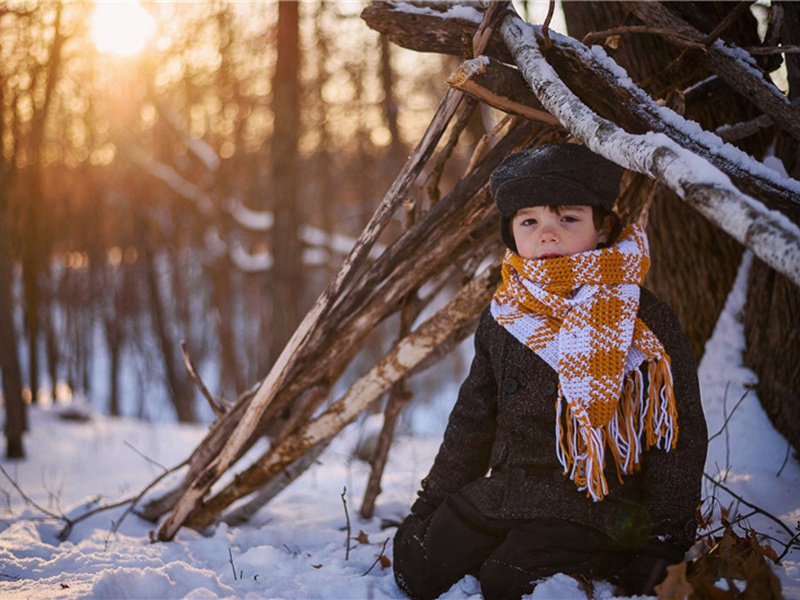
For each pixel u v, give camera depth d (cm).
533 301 201
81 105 1015
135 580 215
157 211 1571
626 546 193
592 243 201
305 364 285
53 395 1157
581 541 194
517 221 204
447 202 260
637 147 171
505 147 254
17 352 646
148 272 1484
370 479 333
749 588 167
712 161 217
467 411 221
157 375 1631
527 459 204
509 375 207
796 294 296
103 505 328
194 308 1853
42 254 1208
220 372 1644
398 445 571
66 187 1267
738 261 330
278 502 382
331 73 1195
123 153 1267
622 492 196
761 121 268
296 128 853
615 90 230
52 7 675
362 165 1462
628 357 192
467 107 259
